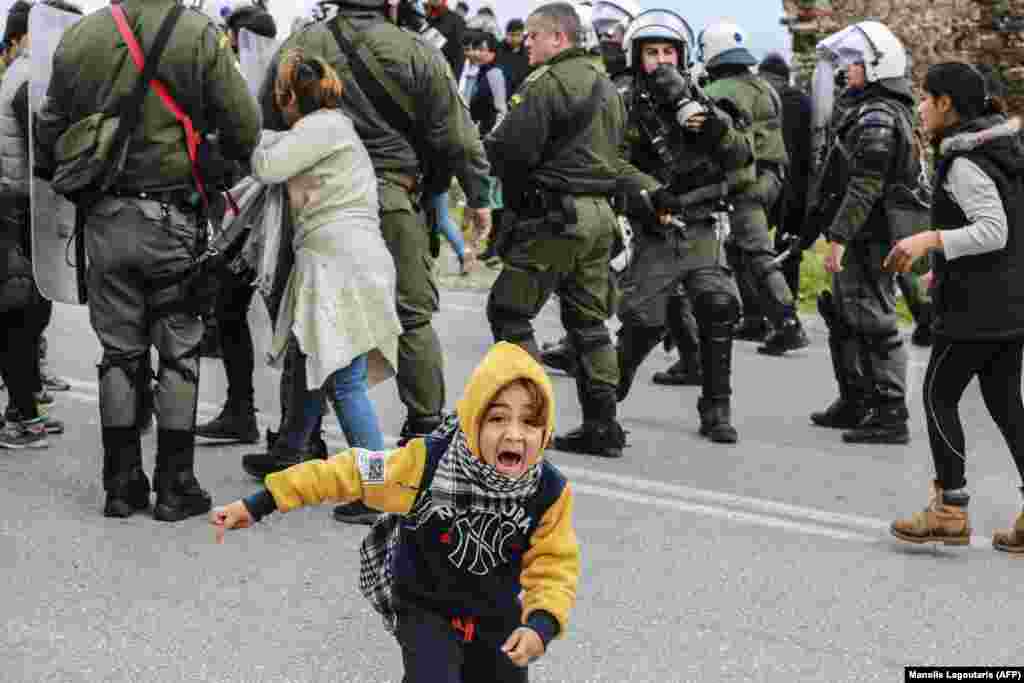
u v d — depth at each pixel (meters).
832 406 7.79
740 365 9.47
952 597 5.01
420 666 3.07
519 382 2.93
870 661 4.39
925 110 5.43
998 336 5.26
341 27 5.71
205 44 5.21
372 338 5.34
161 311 5.37
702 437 7.36
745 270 9.70
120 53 5.16
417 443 3.09
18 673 4.01
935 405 5.43
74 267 5.70
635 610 4.73
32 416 6.35
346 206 5.39
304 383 5.65
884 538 5.72
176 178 5.28
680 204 6.88
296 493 3.08
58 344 8.80
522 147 6.32
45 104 5.30
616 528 5.68
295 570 4.95
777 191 9.48
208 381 7.85
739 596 4.92
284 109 5.45
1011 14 14.24
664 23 6.82
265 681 4.04
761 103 9.16
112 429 5.41
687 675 4.21
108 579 4.78
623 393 7.21
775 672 4.27
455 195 14.75
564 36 6.40
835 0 14.72
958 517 5.42
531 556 3.11
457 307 10.82
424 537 3.10
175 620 4.45
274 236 5.46
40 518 5.36
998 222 5.14
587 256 6.56
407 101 5.71
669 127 6.89
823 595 4.97
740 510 6.04
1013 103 14.14
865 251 7.32
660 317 7.11
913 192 7.17
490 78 12.97
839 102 7.78
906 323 11.10
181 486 5.45
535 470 3.03
